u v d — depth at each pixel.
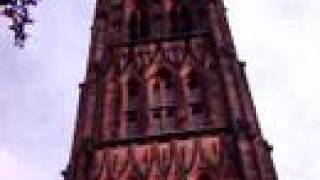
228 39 36.44
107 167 28.84
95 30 39.34
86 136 30.58
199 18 38.66
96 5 42.16
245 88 32.59
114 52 36.44
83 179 28.27
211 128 29.70
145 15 40.16
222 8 40.16
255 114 30.78
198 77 33.84
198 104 32.22
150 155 29.05
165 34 37.62
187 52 35.47
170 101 32.94
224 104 31.39
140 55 35.91
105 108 32.78
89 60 36.50
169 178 27.84
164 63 35.09
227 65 33.66
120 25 39.34
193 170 27.95
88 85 34.25
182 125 30.84
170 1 40.66
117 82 34.47
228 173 27.45
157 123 31.53
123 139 30.06
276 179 27.30
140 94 33.50
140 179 28.02
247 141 28.44
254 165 27.38
